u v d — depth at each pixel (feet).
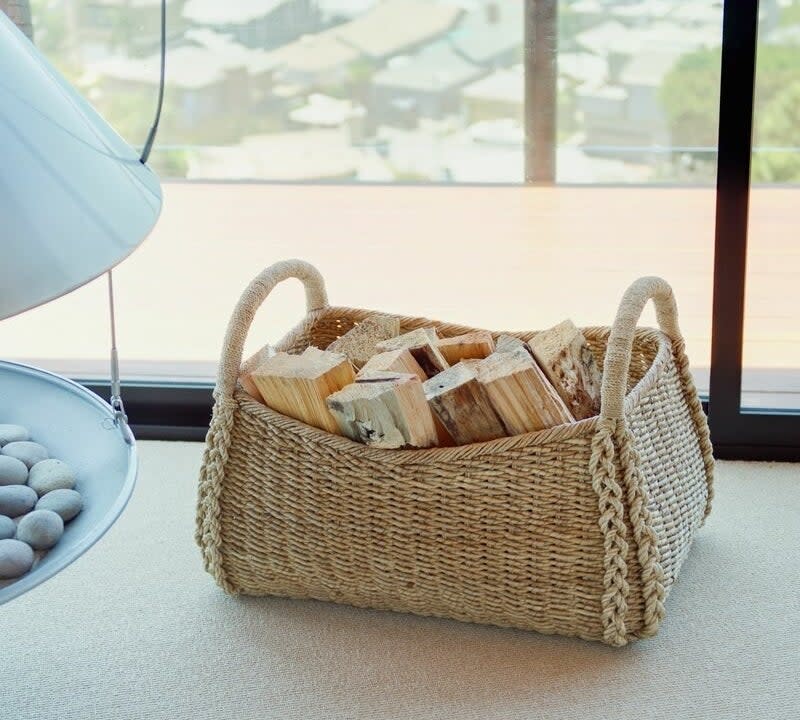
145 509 5.95
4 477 4.04
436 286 7.57
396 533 4.61
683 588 5.07
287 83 6.95
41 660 4.66
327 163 7.16
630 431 4.35
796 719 4.16
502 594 4.58
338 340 5.32
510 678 4.46
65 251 3.25
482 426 4.51
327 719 4.24
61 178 3.37
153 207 3.72
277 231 7.47
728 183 6.00
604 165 6.96
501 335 5.25
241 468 4.85
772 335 6.34
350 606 5.02
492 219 7.31
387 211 7.33
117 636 4.82
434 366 4.90
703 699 4.30
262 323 7.54
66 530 3.84
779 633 4.71
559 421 4.43
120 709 4.33
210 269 7.64
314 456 4.66
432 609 4.79
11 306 3.11
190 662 4.63
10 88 3.40
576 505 4.36
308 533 4.77
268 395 4.75
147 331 7.43
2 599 3.22
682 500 4.91
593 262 7.31
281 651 4.69
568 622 4.56
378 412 4.44
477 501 4.47
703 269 7.08
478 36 6.80
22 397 4.51
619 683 4.41
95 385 6.86
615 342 4.31
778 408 6.35
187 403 6.79
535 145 7.00
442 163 7.11
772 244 6.22
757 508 5.80
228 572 5.03
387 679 4.48
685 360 5.18
